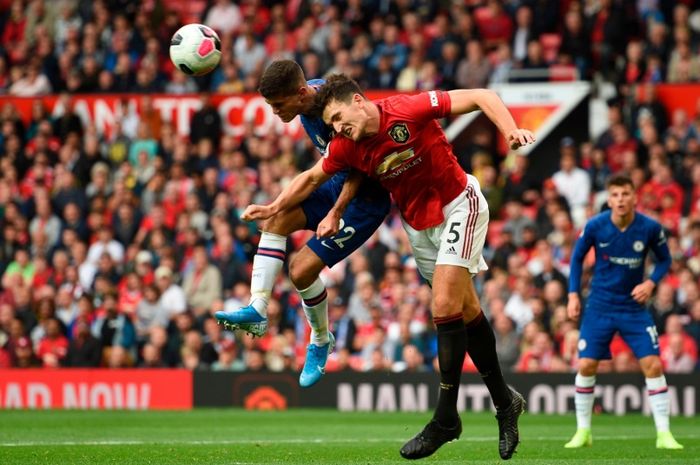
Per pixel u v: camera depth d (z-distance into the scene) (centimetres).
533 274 5556
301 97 2512
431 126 2456
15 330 5684
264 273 2647
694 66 6519
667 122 6322
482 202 2503
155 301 5678
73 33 7562
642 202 5844
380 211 2647
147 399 5397
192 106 6875
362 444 3484
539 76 6544
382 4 7338
